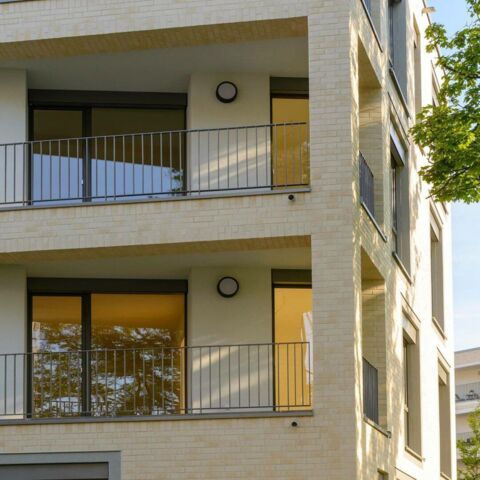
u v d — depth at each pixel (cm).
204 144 1984
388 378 2017
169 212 1812
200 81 1998
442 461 2955
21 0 1900
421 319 2473
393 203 2338
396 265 2173
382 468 1927
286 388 1981
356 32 1856
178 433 1734
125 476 1733
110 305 2033
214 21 1844
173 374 2008
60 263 1934
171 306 2042
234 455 1720
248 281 1980
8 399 1909
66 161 2039
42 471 1750
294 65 1977
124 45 1894
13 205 1952
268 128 1989
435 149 2136
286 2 1827
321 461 1705
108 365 2006
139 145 2052
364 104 2062
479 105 2128
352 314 1733
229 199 1800
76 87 2039
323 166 1778
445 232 3030
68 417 1841
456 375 6631
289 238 1780
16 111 1977
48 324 2016
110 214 1828
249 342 1961
